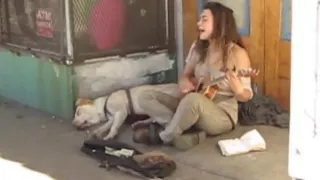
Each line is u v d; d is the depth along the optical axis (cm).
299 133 201
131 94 366
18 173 300
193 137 324
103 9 387
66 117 391
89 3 380
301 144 202
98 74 391
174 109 345
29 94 425
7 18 433
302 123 200
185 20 414
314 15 191
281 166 294
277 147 321
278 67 371
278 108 366
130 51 403
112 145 314
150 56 413
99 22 386
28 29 413
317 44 192
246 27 383
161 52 418
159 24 415
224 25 331
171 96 349
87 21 381
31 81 420
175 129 320
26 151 333
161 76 421
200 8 402
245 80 325
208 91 333
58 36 382
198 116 320
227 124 334
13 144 346
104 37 390
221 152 315
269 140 332
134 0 402
